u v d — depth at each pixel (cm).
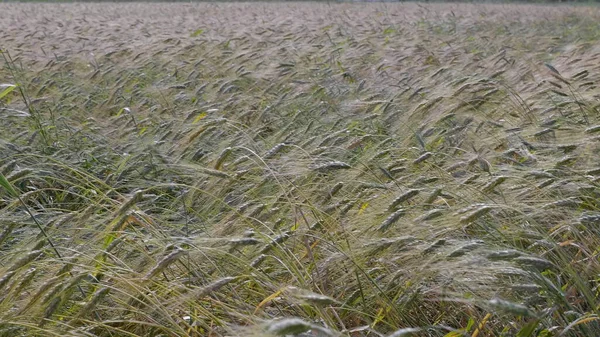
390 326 306
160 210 476
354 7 2941
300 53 1090
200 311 300
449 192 376
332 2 3550
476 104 597
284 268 352
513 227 362
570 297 330
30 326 276
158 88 847
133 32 1611
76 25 1852
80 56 1173
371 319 325
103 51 1226
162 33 1591
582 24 1889
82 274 294
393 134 555
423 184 414
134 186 508
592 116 576
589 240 364
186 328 316
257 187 421
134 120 659
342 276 336
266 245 333
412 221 348
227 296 331
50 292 290
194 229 410
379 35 1452
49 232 369
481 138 537
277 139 557
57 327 295
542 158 467
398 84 776
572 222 357
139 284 313
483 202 369
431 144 532
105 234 343
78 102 810
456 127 520
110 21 2188
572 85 656
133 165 528
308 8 2931
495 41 1386
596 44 1077
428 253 315
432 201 366
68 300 313
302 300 268
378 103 637
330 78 866
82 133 656
